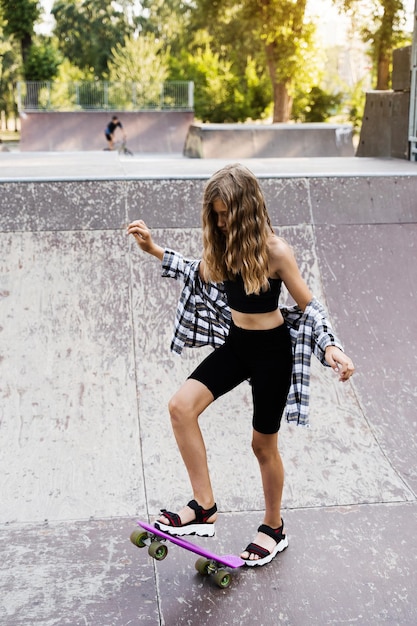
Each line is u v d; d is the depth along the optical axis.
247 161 9.88
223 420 4.45
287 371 3.09
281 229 5.97
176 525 2.96
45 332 4.99
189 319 3.30
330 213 6.11
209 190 2.89
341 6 26.16
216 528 3.56
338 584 3.14
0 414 4.38
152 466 4.06
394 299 5.55
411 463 4.16
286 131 18.56
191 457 3.04
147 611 2.94
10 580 3.12
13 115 56.22
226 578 3.09
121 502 3.77
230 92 35.88
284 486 3.92
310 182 6.18
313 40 25.84
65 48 51.47
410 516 3.67
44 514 3.65
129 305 5.24
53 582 3.12
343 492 3.88
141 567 3.24
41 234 5.68
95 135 31.12
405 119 10.13
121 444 4.21
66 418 4.38
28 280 5.35
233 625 2.87
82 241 5.67
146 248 3.27
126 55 37.69
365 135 11.59
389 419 4.54
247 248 2.86
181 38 46.97
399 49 10.33
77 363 4.79
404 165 8.66
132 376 4.73
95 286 5.36
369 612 2.95
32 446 4.16
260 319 3.03
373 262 5.83
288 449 4.23
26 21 43.09
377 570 3.23
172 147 31.06
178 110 31.61
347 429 4.43
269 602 3.01
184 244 5.77
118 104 31.61
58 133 31.02
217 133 18.22
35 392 4.55
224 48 43.38
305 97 34.22
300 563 3.29
